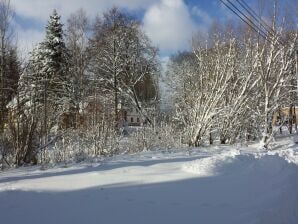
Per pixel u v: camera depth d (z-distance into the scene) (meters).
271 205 6.62
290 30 19.89
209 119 18.28
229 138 19.44
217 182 8.23
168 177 8.40
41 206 6.14
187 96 20.45
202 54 20.22
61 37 40.81
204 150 15.19
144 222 5.52
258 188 7.93
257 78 18.45
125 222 5.48
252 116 19.17
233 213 6.06
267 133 17.14
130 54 42.62
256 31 18.02
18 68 14.12
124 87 40.81
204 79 19.28
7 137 11.35
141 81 42.94
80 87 35.56
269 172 9.81
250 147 17.03
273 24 18.28
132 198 6.68
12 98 12.95
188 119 19.27
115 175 8.47
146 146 17.11
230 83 19.12
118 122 17.09
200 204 6.50
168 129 18.70
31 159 11.60
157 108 33.25
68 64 39.66
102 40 42.22
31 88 12.78
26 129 11.49
